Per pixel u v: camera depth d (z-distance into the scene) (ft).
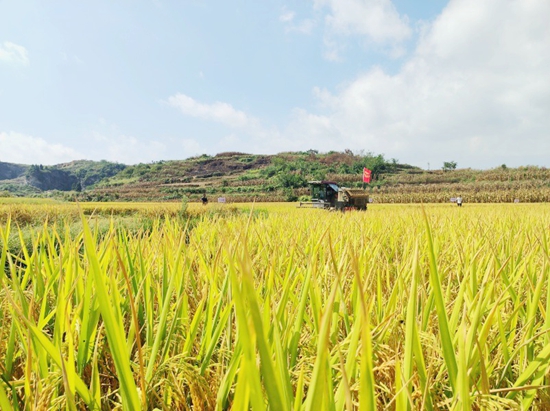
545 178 322.14
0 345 5.76
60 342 4.37
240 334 2.34
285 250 10.90
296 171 480.64
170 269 8.23
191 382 4.79
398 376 3.24
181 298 6.44
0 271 6.82
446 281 9.84
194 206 103.86
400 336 6.59
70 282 6.53
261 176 515.50
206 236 15.43
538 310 8.22
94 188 604.49
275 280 8.31
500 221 22.41
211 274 7.81
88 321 5.50
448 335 4.05
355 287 6.32
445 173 424.05
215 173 591.37
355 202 101.60
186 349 5.67
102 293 3.64
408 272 7.87
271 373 2.33
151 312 6.18
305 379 4.70
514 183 288.92
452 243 12.99
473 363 4.38
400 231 20.34
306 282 5.34
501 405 4.01
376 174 444.55
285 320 5.87
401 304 6.67
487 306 5.70
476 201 235.20
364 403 2.40
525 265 7.13
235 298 2.36
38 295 7.59
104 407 5.10
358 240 12.33
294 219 29.04
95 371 4.51
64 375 3.34
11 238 18.56
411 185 358.84
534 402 5.27
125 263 8.91
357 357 4.80
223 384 4.37
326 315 2.50
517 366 5.72
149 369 4.91
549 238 11.50
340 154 600.80
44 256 9.00
